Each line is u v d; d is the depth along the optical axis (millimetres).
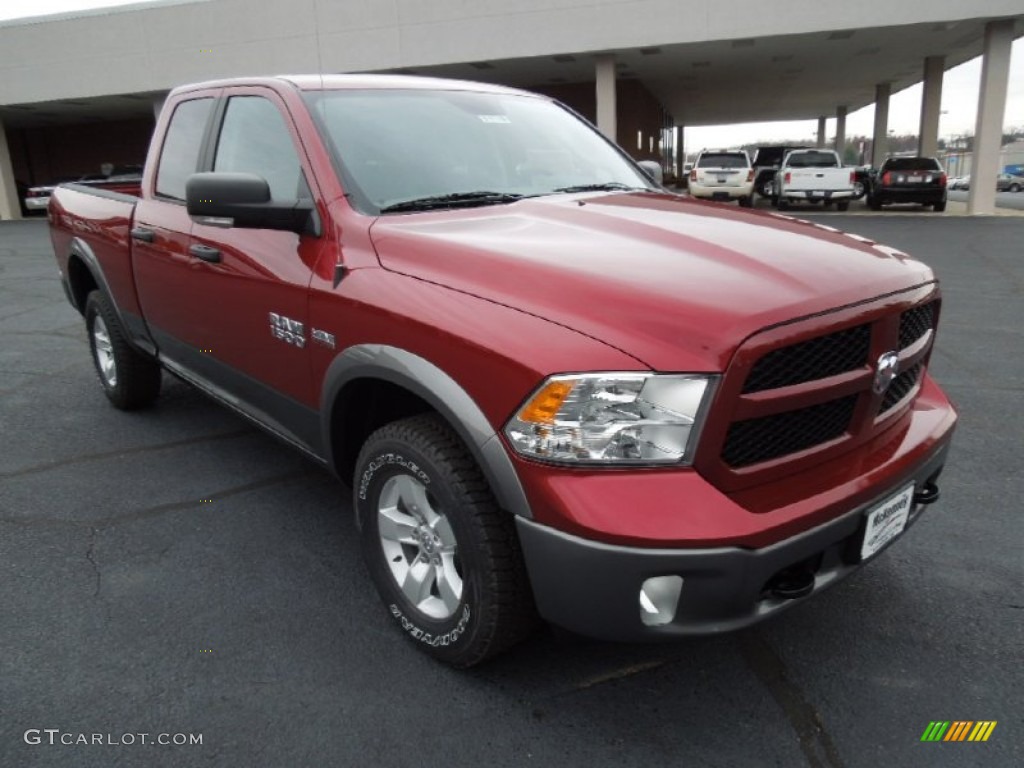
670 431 1962
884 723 2307
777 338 1996
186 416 4988
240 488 3916
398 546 2664
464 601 2348
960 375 5594
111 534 3445
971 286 8984
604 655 2631
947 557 3180
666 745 2234
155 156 4125
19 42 23281
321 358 2795
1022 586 2975
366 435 2943
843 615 2822
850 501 2172
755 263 2279
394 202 2928
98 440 4574
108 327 4691
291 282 2887
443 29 19953
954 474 3938
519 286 2240
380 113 3262
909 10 17500
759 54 21766
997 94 18203
